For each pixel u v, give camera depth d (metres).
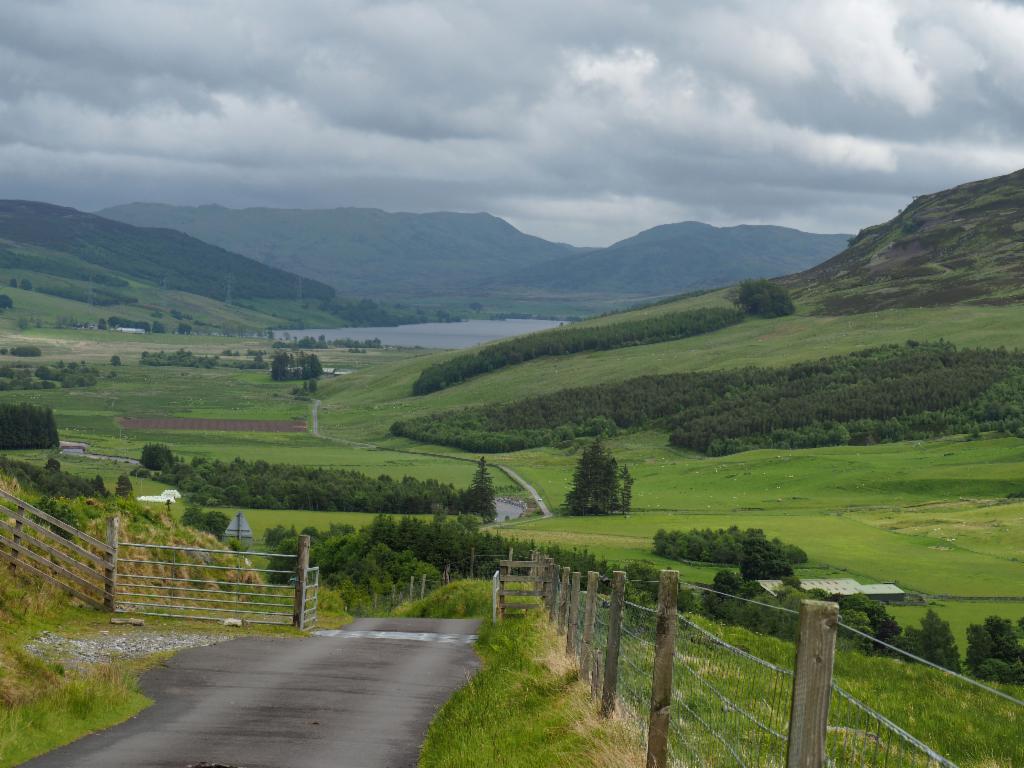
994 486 193.38
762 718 11.59
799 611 6.48
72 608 23.62
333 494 165.88
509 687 15.95
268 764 12.09
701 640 18.69
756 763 9.89
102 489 132.62
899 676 20.75
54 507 27.50
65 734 12.88
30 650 17.52
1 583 21.53
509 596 30.70
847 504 183.62
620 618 12.42
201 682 17.31
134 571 27.72
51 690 13.90
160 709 15.05
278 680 17.86
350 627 28.23
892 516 163.00
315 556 84.56
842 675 20.30
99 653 18.92
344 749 13.09
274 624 25.62
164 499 89.31
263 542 125.06
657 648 9.83
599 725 11.83
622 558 124.19
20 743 11.89
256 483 172.50
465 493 169.50
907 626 81.62
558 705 13.60
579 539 139.88
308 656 20.80
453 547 86.88
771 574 114.19
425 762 12.49
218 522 132.88
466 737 13.09
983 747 13.70
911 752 11.65
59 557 24.44
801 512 173.00
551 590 26.14
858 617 75.19
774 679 15.07
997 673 60.34
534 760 11.40
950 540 137.00
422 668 20.08
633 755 10.61
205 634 23.08
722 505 183.75
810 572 116.31
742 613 55.00
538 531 148.88
